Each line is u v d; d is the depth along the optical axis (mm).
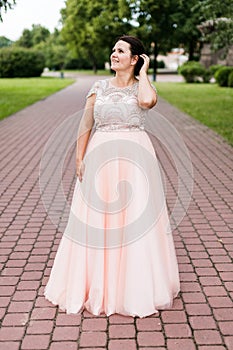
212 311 3299
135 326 3096
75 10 45906
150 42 39469
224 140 10445
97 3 42625
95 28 42500
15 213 5469
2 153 9109
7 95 22500
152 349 2863
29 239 4641
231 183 6875
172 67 68875
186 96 21188
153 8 37000
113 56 3053
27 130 12000
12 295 3520
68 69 64625
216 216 5375
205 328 3088
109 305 3189
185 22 37281
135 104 3070
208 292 3572
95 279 3168
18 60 43594
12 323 3145
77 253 3203
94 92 3168
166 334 3014
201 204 5840
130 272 3100
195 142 10219
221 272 3922
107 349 2861
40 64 44844
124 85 3123
